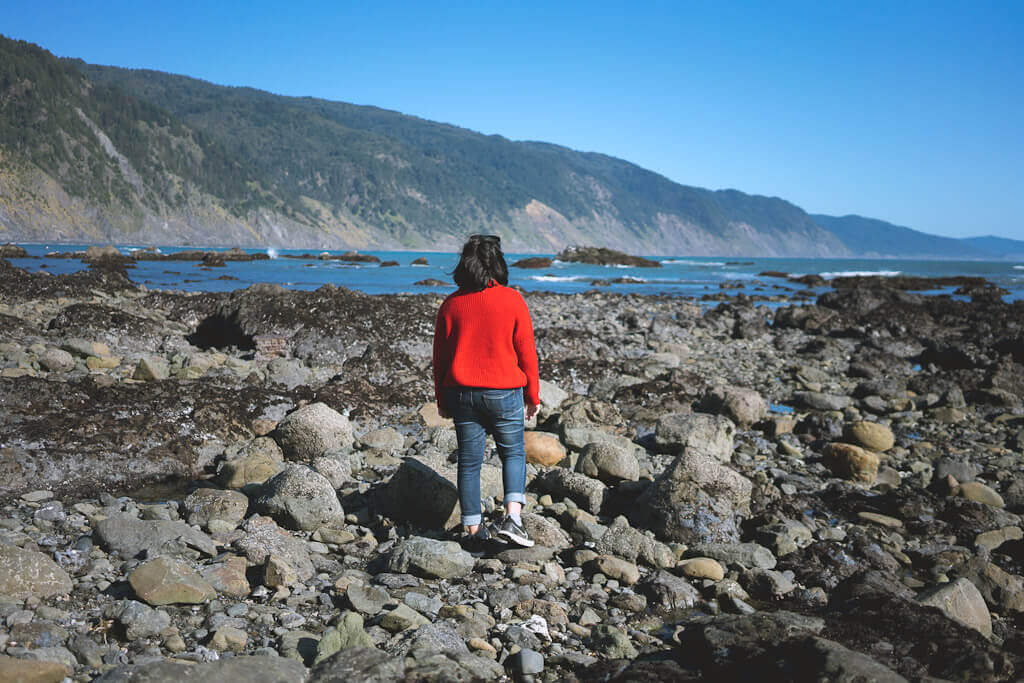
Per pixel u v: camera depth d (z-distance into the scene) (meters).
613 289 38.91
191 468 5.77
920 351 16.23
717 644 3.05
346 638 2.96
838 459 6.76
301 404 7.42
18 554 3.31
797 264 109.19
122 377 8.58
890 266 99.62
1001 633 3.69
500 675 2.95
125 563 3.74
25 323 10.95
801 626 3.14
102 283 17.84
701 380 10.98
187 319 15.56
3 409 5.88
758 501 5.16
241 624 3.21
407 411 8.39
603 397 9.66
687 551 4.54
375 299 14.03
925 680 2.62
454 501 4.68
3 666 2.47
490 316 3.96
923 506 5.61
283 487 4.59
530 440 6.44
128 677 2.40
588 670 2.99
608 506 5.41
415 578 3.88
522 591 3.77
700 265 91.75
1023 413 10.16
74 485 5.07
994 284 49.69
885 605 3.30
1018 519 5.36
